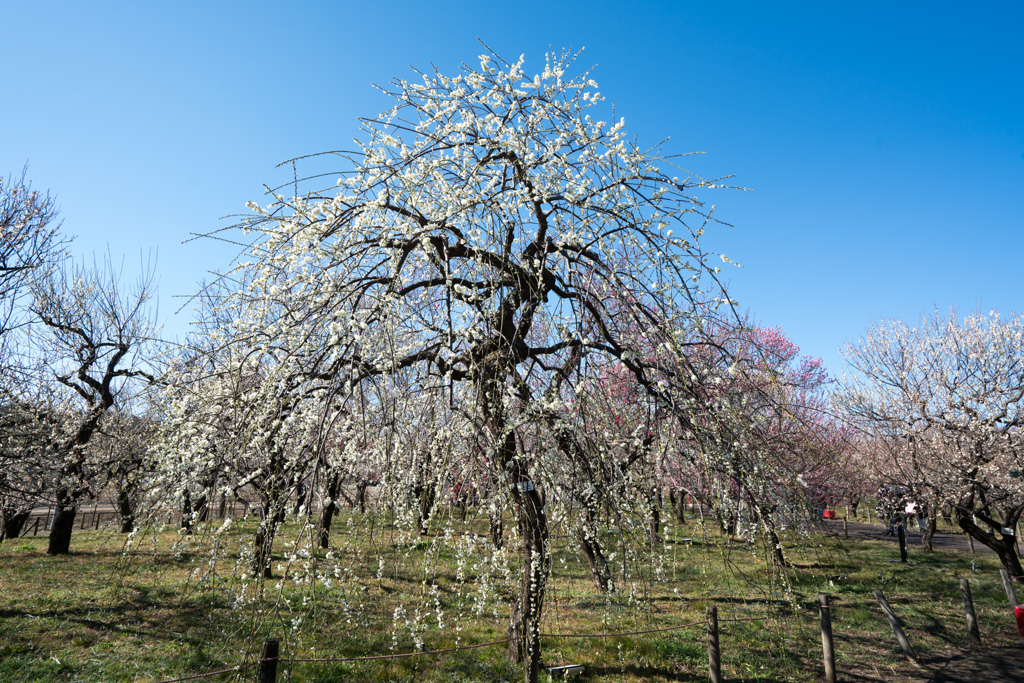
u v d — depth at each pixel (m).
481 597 5.15
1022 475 11.73
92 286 14.95
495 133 5.50
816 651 7.36
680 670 6.46
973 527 12.02
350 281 4.48
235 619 7.14
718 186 4.90
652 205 4.86
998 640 7.93
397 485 4.62
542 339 5.07
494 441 4.36
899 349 13.84
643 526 4.82
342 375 4.13
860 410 13.75
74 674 5.84
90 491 12.52
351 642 6.68
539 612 5.17
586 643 6.94
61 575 9.91
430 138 5.34
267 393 4.09
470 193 5.10
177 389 4.30
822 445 5.11
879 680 6.57
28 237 10.69
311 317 4.21
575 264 5.04
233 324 4.34
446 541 4.38
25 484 10.70
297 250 4.58
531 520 5.00
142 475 4.53
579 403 4.38
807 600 9.64
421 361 4.98
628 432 5.18
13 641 6.65
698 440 4.42
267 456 4.12
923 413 12.65
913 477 12.20
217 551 4.27
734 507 4.59
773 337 19.39
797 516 4.81
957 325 13.58
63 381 13.47
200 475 4.11
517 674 5.94
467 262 4.82
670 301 4.43
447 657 6.38
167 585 8.83
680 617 8.32
